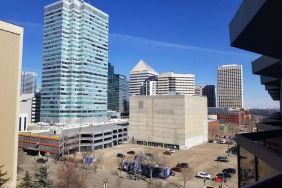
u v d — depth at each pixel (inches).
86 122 5984.3
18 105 1501.0
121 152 4079.7
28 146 3964.1
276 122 1248.8
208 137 5708.7
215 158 3708.2
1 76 1402.6
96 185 2480.3
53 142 3727.9
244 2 562.9
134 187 2454.5
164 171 2731.3
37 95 6678.2
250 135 760.3
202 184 2571.4
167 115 4650.6
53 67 5753.0
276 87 1941.4
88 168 3019.2
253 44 690.2
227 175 2802.7
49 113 5782.5
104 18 6510.8
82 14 5880.9
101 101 6446.9
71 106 5792.3
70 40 5792.3
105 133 4534.9
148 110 4884.4
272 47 716.0
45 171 2234.3
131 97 5103.3
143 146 4704.7
